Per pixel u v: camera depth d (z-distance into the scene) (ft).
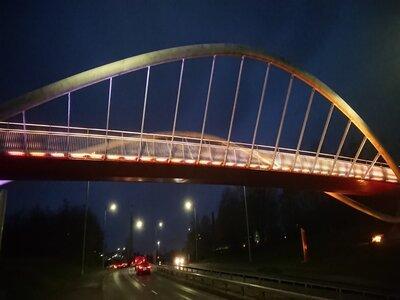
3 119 114.52
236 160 158.81
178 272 163.32
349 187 203.31
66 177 131.03
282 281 100.99
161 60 145.59
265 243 291.79
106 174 134.62
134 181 147.54
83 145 127.54
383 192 216.13
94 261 290.15
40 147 121.29
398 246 144.77
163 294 95.81
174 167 143.74
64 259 214.90
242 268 191.83
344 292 79.30
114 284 136.05
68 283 129.90
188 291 101.19
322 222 257.14
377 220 227.61
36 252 212.02
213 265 237.45
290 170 174.50
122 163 133.28
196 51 155.33
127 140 135.44
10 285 87.35
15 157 118.11
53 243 228.22
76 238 253.03
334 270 136.77
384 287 91.86
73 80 125.39
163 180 149.59
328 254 176.35
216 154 153.99
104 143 131.64
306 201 272.10
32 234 224.74
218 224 346.95
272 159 170.19
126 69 136.77
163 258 463.01
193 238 396.57
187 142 147.23
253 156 165.99
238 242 321.93
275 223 308.81
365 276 115.96
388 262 127.13
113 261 428.97
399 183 216.74
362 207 207.31
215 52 160.35
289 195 278.05
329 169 192.13
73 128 126.52
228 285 100.58
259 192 303.07
